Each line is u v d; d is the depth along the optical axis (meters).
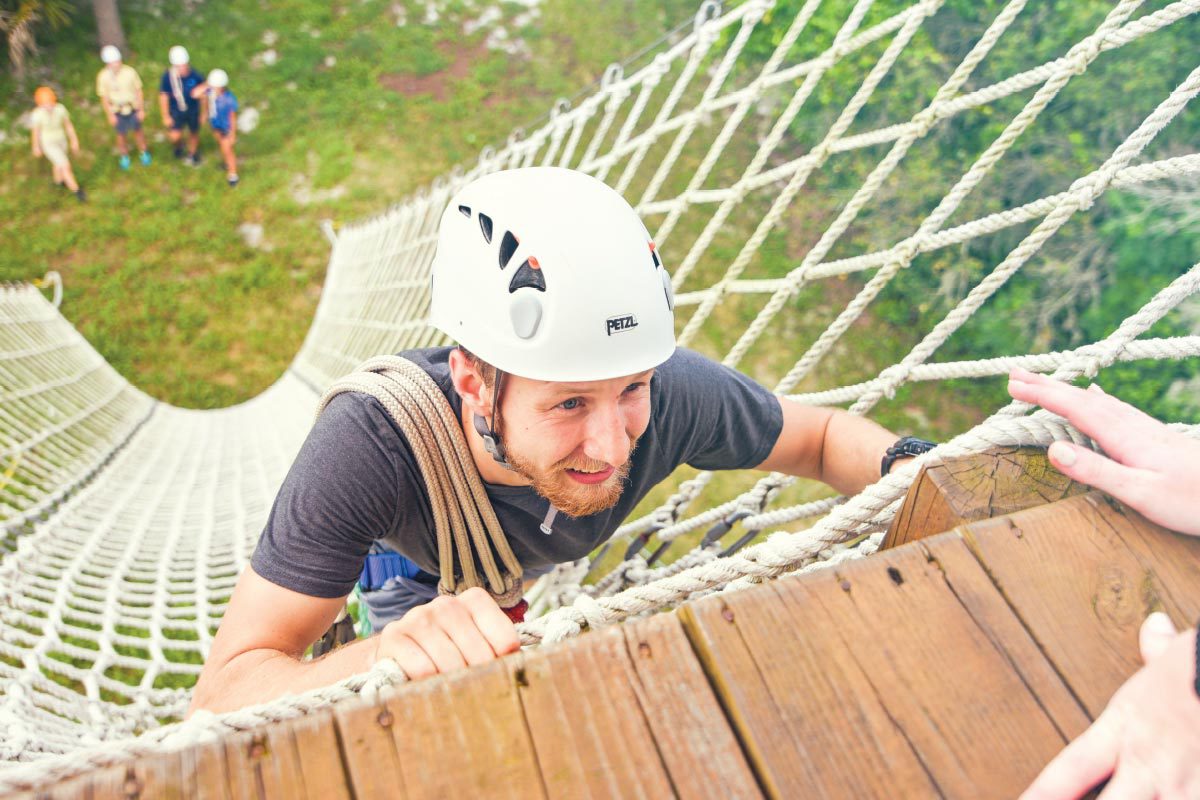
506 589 1.69
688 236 7.79
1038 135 5.10
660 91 9.96
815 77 2.97
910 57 5.42
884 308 6.39
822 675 0.95
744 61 6.95
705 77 8.60
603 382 1.35
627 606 1.25
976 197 5.44
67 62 11.55
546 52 11.78
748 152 7.77
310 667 1.27
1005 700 0.95
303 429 6.31
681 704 0.93
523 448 1.42
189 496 5.49
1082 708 0.95
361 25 12.20
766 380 6.75
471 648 1.07
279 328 9.30
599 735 0.90
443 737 0.90
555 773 0.88
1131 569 1.07
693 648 0.98
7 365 6.52
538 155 10.50
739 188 3.12
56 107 9.82
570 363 1.34
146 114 11.24
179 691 3.17
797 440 1.87
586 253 1.35
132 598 3.87
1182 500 1.09
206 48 11.91
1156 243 4.73
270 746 0.87
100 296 9.38
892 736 0.91
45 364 7.04
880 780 0.88
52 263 9.67
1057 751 0.91
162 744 0.94
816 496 6.14
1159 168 1.68
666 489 6.40
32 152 10.61
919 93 5.47
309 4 12.41
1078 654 0.99
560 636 1.13
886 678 0.95
